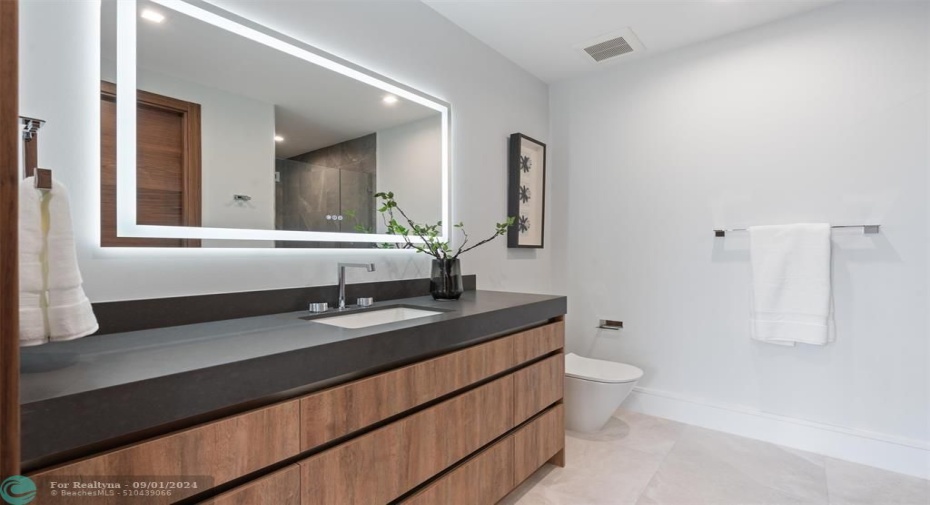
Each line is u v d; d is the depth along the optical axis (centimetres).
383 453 120
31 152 100
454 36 232
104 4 118
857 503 175
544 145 301
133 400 75
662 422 260
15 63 50
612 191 289
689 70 259
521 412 176
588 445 229
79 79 113
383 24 193
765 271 226
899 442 200
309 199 167
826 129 219
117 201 119
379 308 173
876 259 207
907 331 200
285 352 96
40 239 82
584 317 301
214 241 139
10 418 49
